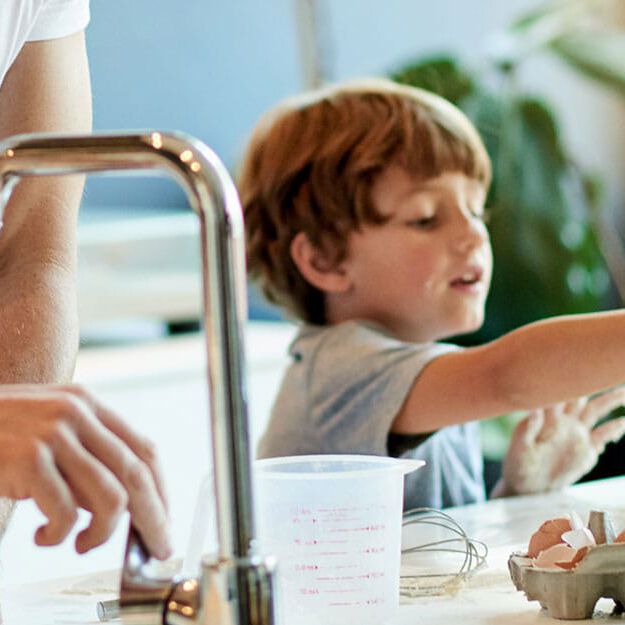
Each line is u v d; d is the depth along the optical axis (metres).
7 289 1.67
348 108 2.54
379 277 2.52
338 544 1.46
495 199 4.07
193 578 1.06
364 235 2.51
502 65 4.57
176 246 4.42
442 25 4.77
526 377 2.19
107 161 1.06
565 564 1.47
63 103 1.85
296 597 1.47
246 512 1.03
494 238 4.06
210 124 4.59
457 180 2.51
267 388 3.93
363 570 1.47
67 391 1.12
